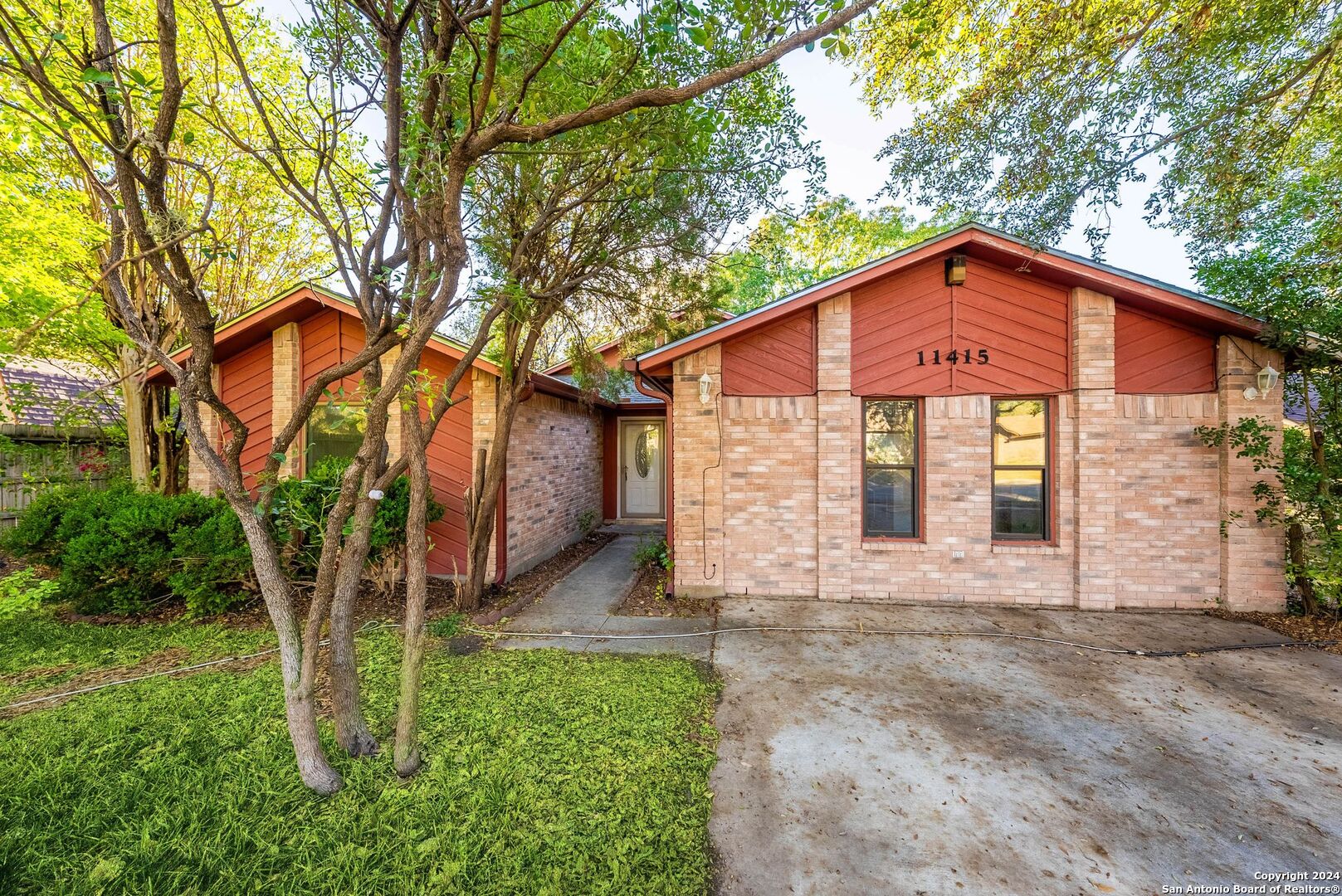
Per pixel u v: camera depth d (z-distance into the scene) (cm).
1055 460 622
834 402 638
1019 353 623
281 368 746
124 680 413
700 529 651
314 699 283
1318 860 242
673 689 400
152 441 918
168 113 205
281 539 566
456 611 590
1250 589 578
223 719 347
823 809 273
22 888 216
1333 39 460
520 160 486
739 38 296
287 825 252
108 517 575
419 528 300
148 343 244
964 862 240
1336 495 528
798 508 650
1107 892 225
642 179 504
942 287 637
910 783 295
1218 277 589
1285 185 566
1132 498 601
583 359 655
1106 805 279
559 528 928
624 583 723
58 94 195
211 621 562
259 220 884
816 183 502
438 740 325
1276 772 305
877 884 228
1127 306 607
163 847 235
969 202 596
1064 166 527
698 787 286
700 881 226
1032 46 518
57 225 598
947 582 626
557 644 499
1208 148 523
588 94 357
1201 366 596
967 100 565
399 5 304
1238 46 479
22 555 576
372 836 246
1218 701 388
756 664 455
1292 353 562
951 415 630
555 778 288
